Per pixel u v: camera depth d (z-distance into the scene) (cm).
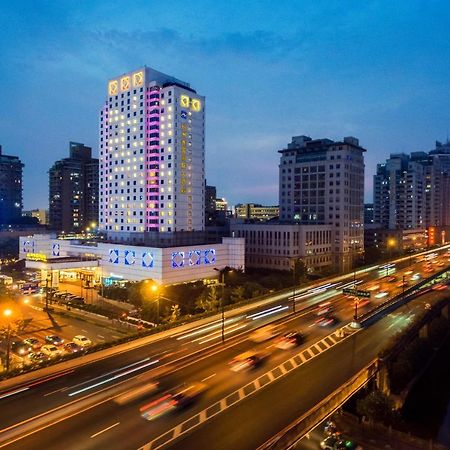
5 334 7238
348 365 5228
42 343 7138
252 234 15512
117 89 14875
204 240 14575
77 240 14975
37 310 9369
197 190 14388
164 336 6544
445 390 6556
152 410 4056
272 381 4728
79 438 3562
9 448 3416
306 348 5944
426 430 5428
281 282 11962
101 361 5428
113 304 10219
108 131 15200
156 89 13800
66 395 4400
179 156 13700
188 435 3588
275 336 6538
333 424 4650
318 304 9006
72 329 7938
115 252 12675
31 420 3875
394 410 4975
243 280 12119
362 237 17962
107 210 15325
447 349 7988
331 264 16512
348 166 16750
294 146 18500
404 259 17762
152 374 4966
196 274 12344
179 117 13700
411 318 7694
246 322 7431
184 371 5053
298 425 3559
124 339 6153
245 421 3809
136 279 12031
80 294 11362
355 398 5156
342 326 7156
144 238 13950
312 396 4319
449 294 9950
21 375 4881
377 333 6731
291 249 14525
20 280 13150
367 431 4662
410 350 6594
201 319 7594
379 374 5378
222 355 5638
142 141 14150
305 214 17462
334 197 16625
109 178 15212
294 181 17812
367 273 13925
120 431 3669
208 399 4275
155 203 13900
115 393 4447
